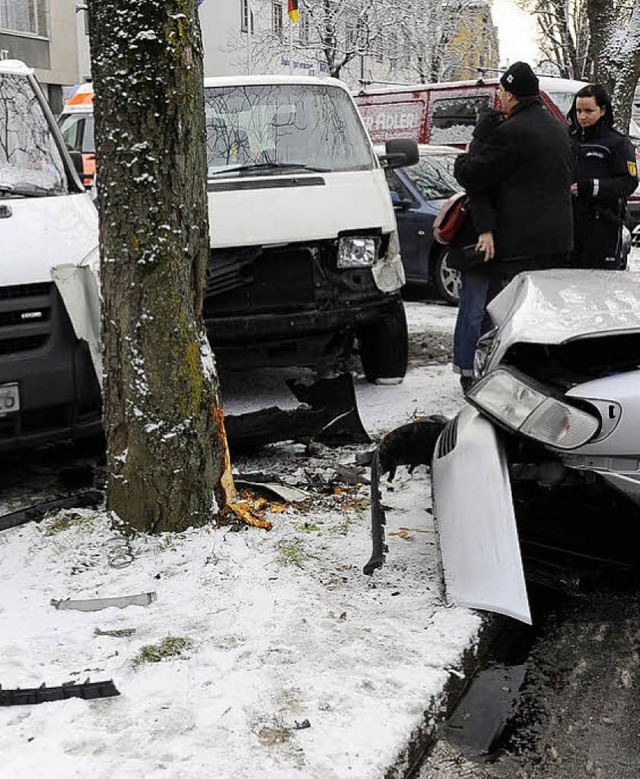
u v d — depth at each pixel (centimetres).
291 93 704
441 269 1109
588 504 428
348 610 367
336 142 682
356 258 624
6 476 555
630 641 362
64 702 307
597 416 350
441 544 369
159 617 364
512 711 319
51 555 419
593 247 679
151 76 402
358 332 724
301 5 2333
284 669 326
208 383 438
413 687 314
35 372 471
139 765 275
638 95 2150
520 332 381
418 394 702
